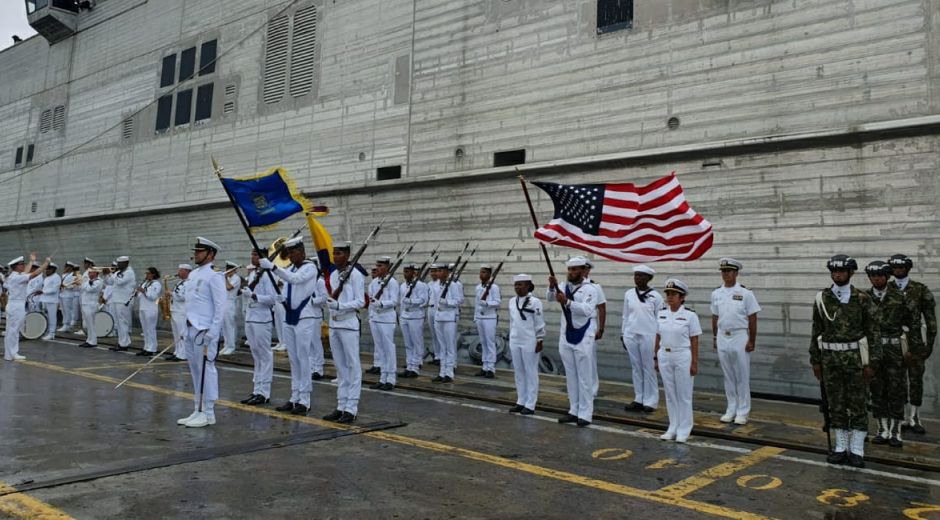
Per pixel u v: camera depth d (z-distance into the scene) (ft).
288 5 57.00
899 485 16.80
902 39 29.04
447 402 28.25
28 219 82.17
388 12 49.83
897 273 23.38
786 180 31.45
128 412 23.70
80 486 14.93
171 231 65.10
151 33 69.97
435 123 46.01
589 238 21.97
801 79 31.50
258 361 27.09
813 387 29.84
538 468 17.67
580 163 37.99
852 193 29.68
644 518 13.78
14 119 87.51
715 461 19.02
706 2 34.65
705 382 33.30
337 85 52.54
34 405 24.35
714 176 33.63
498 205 42.14
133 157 69.77
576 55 39.34
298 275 24.64
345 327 23.49
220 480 15.66
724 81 33.76
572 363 24.26
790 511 14.49
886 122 28.71
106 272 49.62
